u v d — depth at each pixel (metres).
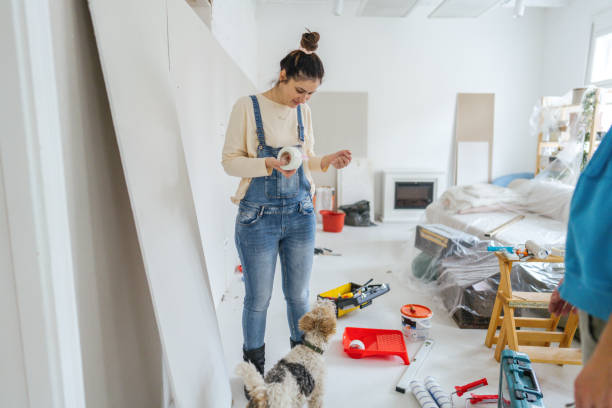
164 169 1.15
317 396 1.30
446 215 3.68
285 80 1.29
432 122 5.46
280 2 5.14
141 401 1.22
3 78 0.69
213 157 2.33
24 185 0.71
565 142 3.92
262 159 1.26
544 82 5.30
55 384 0.78
